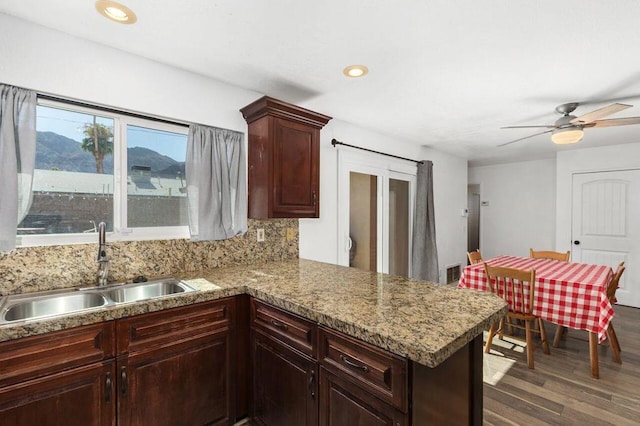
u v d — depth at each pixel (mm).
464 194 5355
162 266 2047
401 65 2029
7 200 1521
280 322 1575
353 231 3410
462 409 1289
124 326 1436
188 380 1630
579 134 2586
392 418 1061
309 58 1950
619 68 2031
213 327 1715
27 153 1587
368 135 3559
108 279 1839
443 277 4867
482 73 2135
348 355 1219
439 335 1061
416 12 1479
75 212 1821
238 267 2336
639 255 4219
